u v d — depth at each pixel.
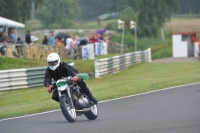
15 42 115.38
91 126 37.81
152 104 51.66
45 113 50.06
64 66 41.00
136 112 46.03
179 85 71.62
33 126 40.38
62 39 137.88
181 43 152.75
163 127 35.16
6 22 120.00
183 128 34.28
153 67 116.75
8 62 100.75
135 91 66.75
